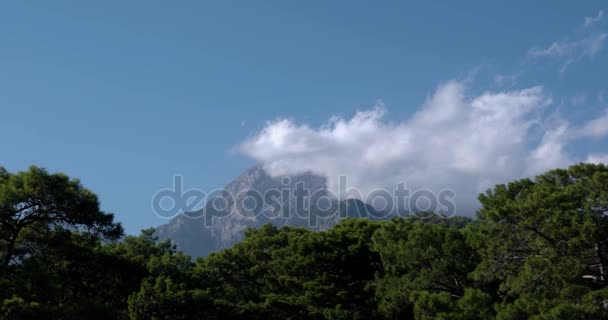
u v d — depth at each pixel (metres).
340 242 52.44
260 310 48.09
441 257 43.50
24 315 28.47
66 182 32.72
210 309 44.19
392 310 44.78
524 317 30.94
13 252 34.00
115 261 42.53
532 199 33.88
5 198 30.55
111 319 33.97
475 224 45.03
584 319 28.39
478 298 34.88
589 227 30.55
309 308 49.34
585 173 36.25
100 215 33.97
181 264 50.34
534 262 32.75
